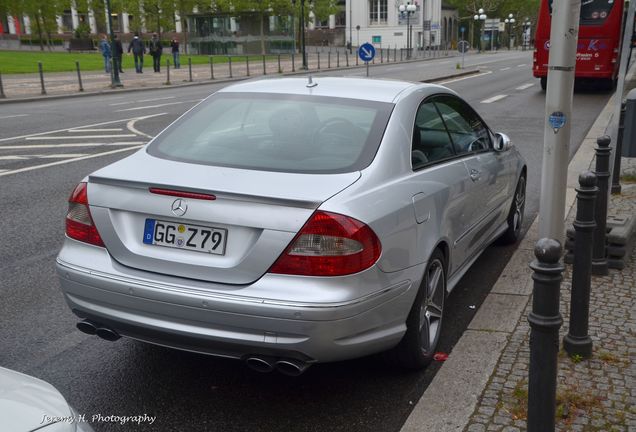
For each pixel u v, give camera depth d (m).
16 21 78.56
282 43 58.62
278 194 3.33
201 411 3.63
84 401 3.72
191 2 59.94
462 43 41.12
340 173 3.62
